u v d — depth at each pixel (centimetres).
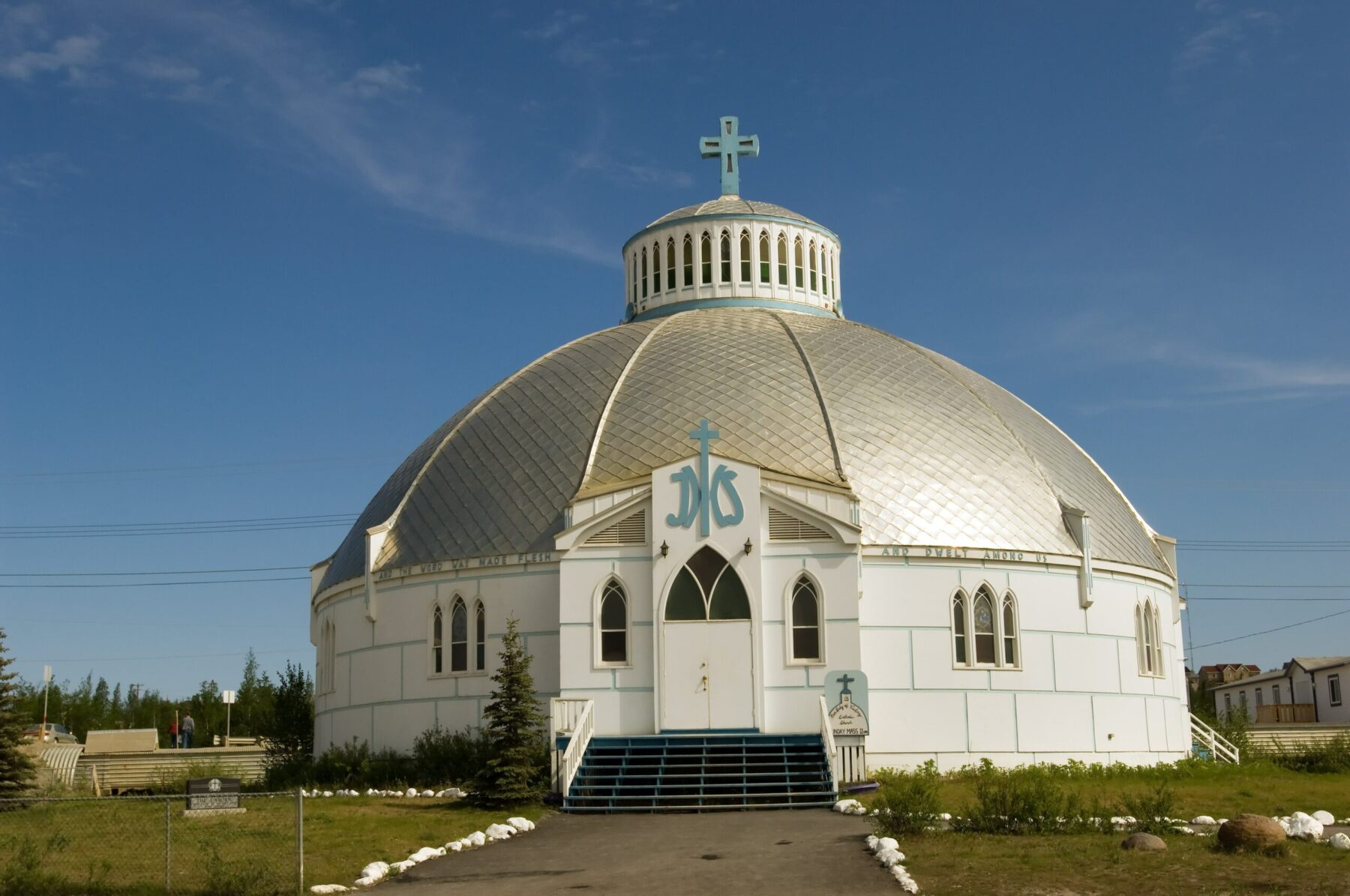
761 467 4094
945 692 4178
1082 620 4450
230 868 2453
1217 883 2173
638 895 2286
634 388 4662
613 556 4094
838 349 4894
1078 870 2316
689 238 5609
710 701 3969
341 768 4366
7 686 4019
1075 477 4847
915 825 2784
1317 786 3897
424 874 2558
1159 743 4631
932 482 4388
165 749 7256
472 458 4703
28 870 2427
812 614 4022
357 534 5025
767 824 3084
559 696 4081
